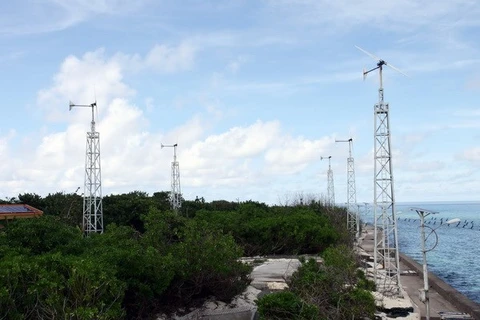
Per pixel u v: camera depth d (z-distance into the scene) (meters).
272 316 16.67
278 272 24.92
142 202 37.53
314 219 38.03
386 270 25.84
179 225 20.62
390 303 23.03
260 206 53.06
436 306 25.81
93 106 33.03
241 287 19.67
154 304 16.64
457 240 79.25
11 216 28.30
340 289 20.30
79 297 13.13
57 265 14.04
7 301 12.32
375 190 25.08
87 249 16.98
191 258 18.28
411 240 80.00
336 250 25.25
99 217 35.44
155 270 16.30
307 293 18.66
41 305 13.15
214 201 60.84
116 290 13.86
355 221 56.78
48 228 17.05
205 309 18.33
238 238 33.47
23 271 13.25
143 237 19.73
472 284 36.97
